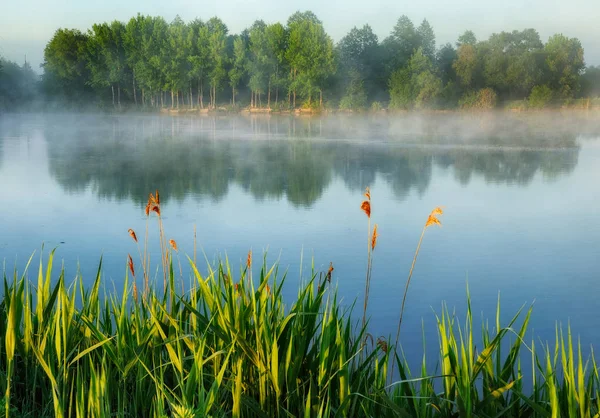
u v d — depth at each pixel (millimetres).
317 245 13477
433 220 3932
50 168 28156
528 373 6660
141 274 10305
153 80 92312
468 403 3156
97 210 17781
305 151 37688
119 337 3779
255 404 3457
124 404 3586
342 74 97750
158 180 24781
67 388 3852
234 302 3762
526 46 99688
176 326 3779
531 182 24625
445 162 31969
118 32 94375
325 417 3254
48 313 4059
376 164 30969
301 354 3551
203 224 15820
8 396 3445
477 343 7809
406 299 9680
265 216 17047
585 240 14039
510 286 10469
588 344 7949
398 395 3715
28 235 14164
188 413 3000
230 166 29797
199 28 94938
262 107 98938
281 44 93062
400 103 93812
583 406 3115
